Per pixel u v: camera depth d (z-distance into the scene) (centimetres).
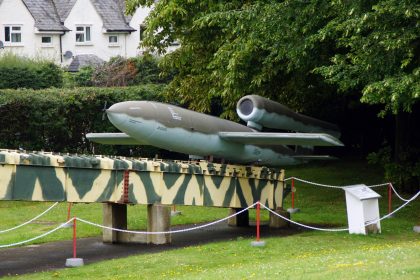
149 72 4009
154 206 1892
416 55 2114
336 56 2162
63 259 1714
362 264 1378
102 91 2995
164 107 1950
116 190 1783
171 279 1419
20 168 1587
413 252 1503
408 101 2055
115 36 5359
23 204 2708
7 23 4969
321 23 2306
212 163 2005
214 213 2494
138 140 2059
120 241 1944
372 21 2030
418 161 2675
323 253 1702
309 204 2628
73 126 2962
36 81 3859
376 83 2011
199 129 2012
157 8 2694
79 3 5212
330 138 1948
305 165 3372
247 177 2100
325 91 2722
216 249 1784
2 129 2773
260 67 2477
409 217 2339
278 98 2648
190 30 2678
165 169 1883
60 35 5147
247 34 2391
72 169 1683
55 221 2327
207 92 2734
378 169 3159
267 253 1736
